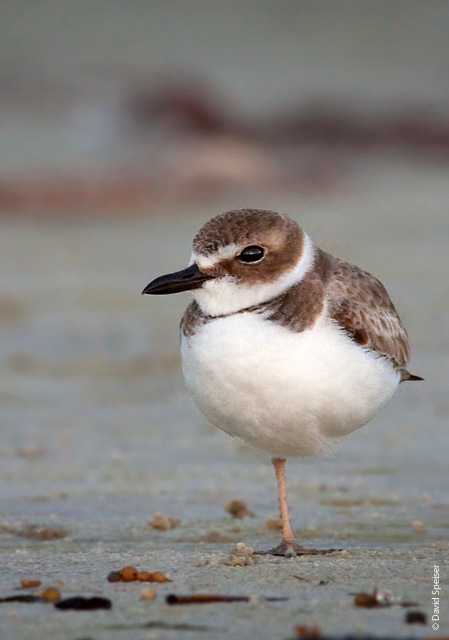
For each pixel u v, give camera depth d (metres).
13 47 38.59
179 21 42.91
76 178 25.23
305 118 31.36
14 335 15.10
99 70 36.34
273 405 7.27
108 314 16.17
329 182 26.42
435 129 31.30
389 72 37.72
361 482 9.70
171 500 9.29
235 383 7.22
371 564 6.93
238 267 7.43
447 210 23.25
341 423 7.52
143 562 7.04
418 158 29.73
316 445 7.70
